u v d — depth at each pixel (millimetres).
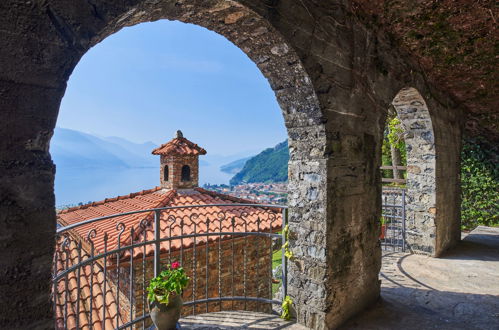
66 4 1319
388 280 3902
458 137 5938
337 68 2709
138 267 4891
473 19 3078
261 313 2980
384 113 3350
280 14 2215
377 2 2900
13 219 1181
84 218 7227
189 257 5383
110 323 4434
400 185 10703
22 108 1205
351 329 2676
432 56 3898
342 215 2729
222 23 2271
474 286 3701
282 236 2963
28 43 1216
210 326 2695
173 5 1894
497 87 4719
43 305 1260
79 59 1380
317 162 2633
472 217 7016
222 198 7871
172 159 7852
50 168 1290
